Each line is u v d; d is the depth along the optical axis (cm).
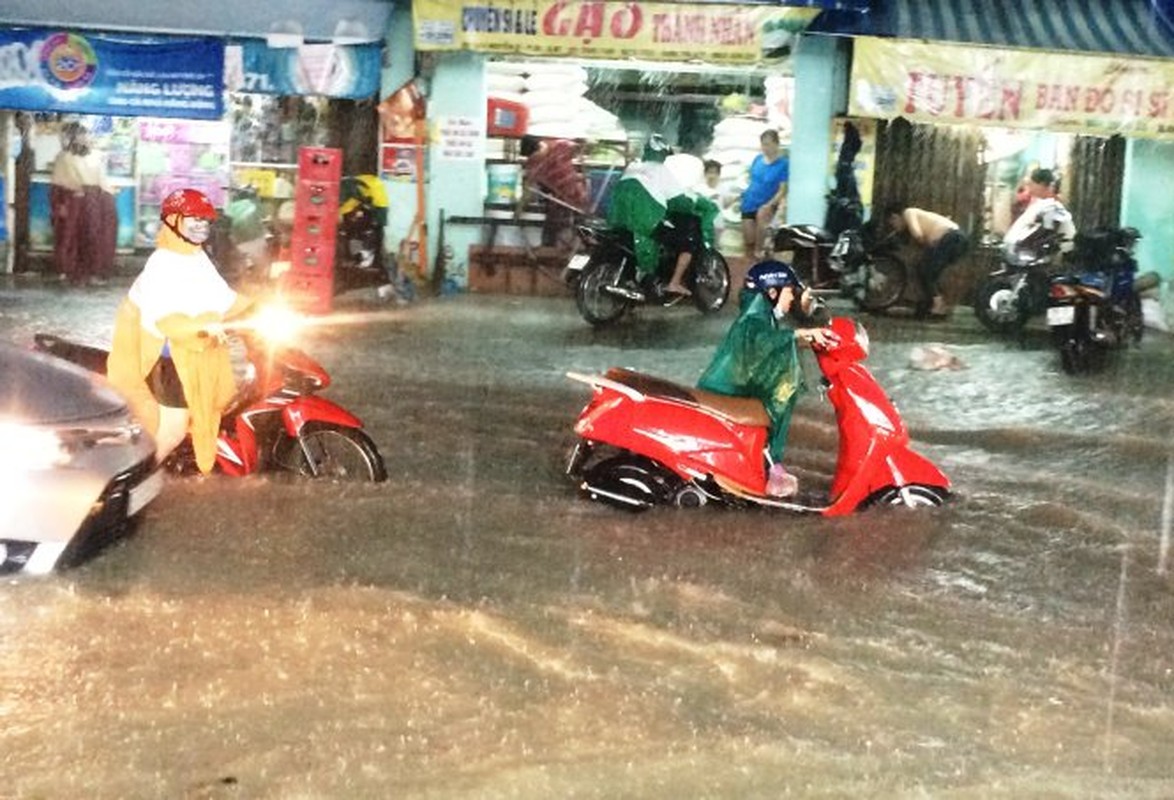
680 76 1638
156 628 556
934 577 658
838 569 664
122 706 482
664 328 1392
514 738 464
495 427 970
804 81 1584
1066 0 1564
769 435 757
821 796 429
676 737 470
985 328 1484
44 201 1644
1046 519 768
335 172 1437
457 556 665
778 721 486
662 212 1355
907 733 480
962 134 1591
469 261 1627
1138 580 668
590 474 752
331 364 1172
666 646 557
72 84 1581
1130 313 1395
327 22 1587
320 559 652
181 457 755
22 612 566
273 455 777
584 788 429
